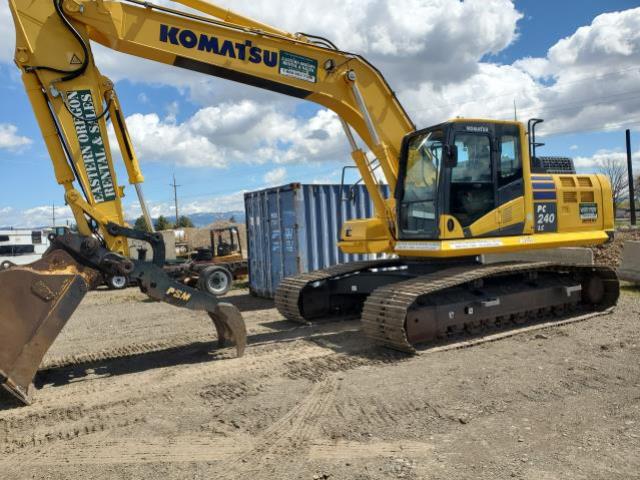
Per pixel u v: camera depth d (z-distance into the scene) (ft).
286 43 23.67
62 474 12.31
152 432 14.43
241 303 40.88
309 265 38.96
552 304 26.58
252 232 44.80
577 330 24.47
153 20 21.12
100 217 19.52
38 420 15.66
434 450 12.61
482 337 23.15
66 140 19.27
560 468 11.52
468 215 23.77
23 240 97.55
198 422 14.98
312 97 24.84
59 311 17.33
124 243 20.02
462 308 23.12
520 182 25.20
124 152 20.59
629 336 23.04
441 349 21.48
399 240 25.38
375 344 23.09
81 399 17.42
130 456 13.08
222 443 13.58
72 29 19.25
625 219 121.60
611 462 11.73
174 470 12.25
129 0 20.36
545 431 13.46
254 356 21.88
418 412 14.97
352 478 11.48
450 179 23.29
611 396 15.76
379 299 22.08
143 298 47.57
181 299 20.27
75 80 19.38
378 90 25.73
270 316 32.83
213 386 18.07
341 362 20.36
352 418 14.75
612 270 27.81
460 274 22.90
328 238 40.16
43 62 18.99
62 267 18.38
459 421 14.25
